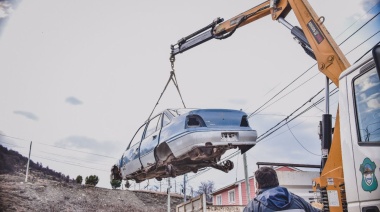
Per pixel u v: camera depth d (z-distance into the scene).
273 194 2.52
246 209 2.62
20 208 24.14
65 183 31.03
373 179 2.95
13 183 28.52
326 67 5.13
